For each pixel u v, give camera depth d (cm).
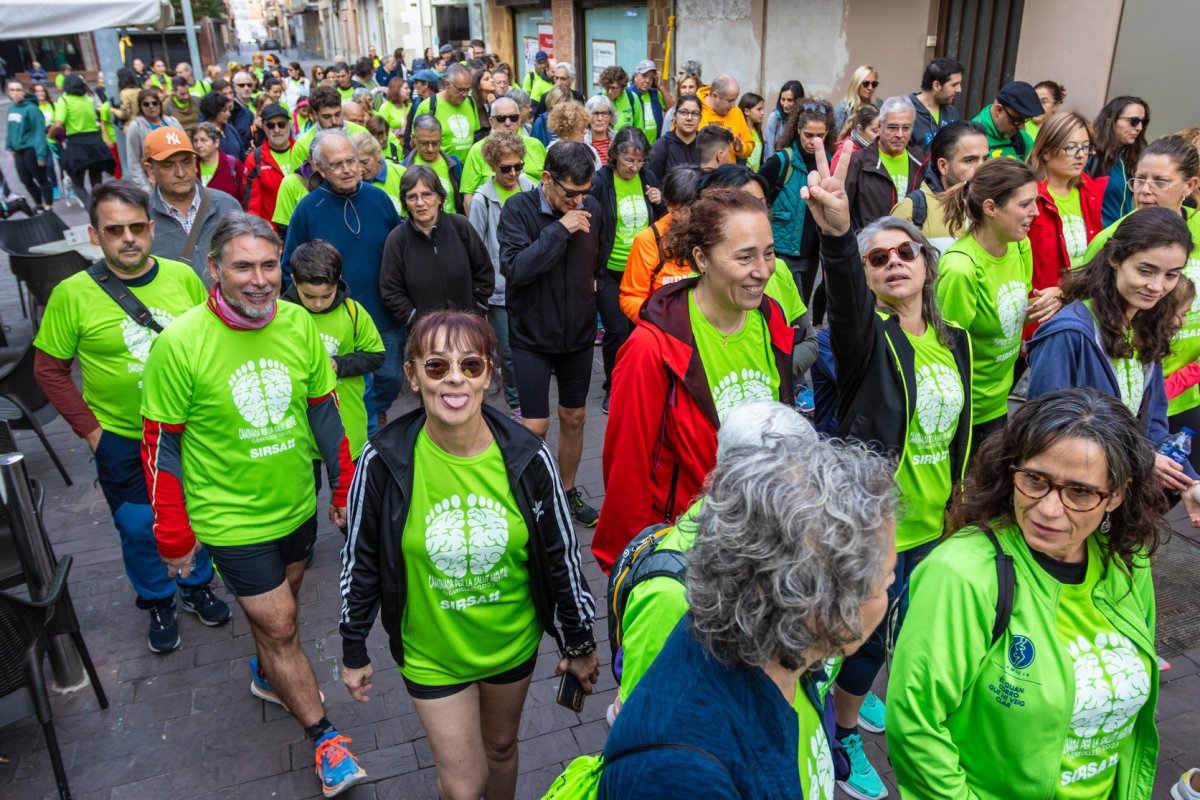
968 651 195
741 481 137
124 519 394
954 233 378
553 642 414
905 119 609
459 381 232
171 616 412
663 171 744
